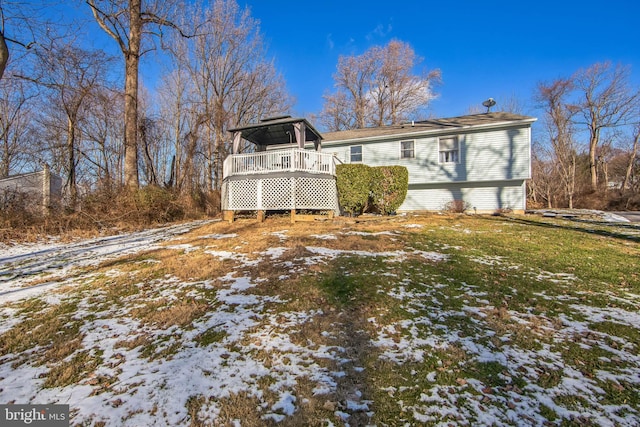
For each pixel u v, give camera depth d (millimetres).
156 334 3553
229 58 23406
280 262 6098
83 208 12141
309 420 2248
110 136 21547
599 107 28062
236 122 24938
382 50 32906
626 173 27188
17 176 13016
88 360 3078
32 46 11602
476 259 6289
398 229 9695
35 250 8570
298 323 3697
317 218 11727
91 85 15250
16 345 3400
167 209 13727
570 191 25625
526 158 14016
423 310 4020
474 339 3350
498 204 15156
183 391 2578
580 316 3887
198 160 24406
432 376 2738
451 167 15328
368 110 34969
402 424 2209
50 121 17750
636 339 3354
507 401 2436
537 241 7934
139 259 6844
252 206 11875
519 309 4078
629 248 7246
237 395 2521
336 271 5461
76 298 4695
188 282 5195
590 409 2352
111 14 13836
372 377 2725
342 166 12406
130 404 2441
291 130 13898
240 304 4254
